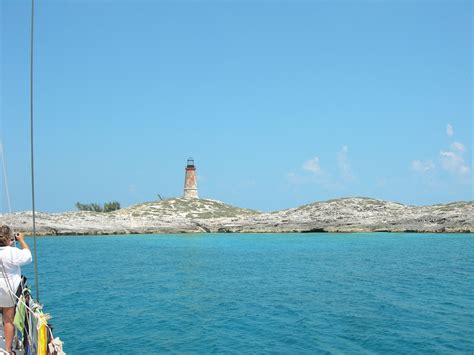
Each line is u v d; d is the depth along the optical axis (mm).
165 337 19953
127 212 119375
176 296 30672
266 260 55594
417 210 104750
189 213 119188
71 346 18656
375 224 103125
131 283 37094
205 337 19906
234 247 75875
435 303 26984
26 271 46094
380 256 58406
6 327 8703
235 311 25406
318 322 22391
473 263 49344
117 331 21047
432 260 52969
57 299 29750
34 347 8688
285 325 21922
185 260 56406
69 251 70625
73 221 107750
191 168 134500
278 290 32750
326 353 17375
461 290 31781
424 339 19000
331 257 58156
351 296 29844
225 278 39719
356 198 116750
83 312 25391
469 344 18219
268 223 110062
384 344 18375
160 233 110312
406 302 27406
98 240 93812
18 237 9336
